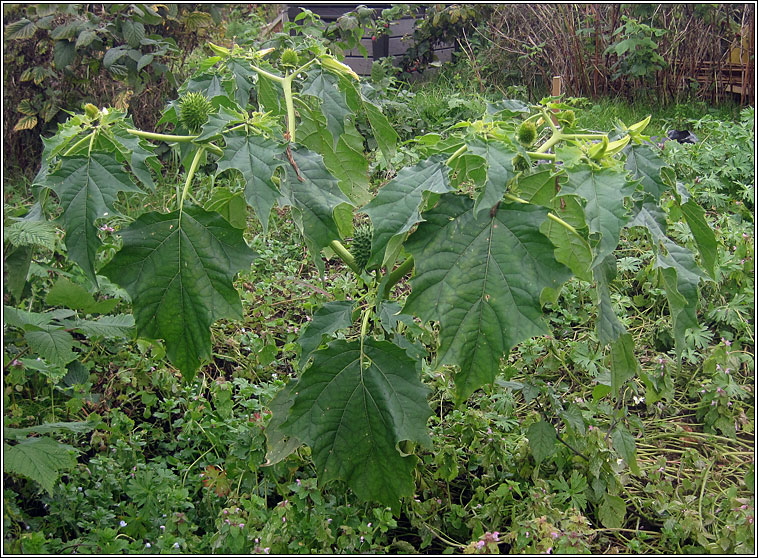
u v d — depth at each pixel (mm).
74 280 3406
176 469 2748
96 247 1819
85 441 2873
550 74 8234
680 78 7875
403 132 6445
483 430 2723
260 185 1842
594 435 2547
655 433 3078
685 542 2475
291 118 2189
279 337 3648
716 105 7820
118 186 1847
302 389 2105
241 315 1895
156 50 6113
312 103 2504
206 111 2209
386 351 2121
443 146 1967
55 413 2900
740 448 2979
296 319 3826
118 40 6027
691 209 2139
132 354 3164
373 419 2098
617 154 2053
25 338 2420
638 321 3822
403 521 2523
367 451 2111
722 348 3236
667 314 3828
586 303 3859
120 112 1981
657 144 5363
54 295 2469
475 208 1672
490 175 1688
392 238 1787
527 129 1936
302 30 6918
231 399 3113
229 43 7305
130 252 1846
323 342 2496
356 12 7336
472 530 2426
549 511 2316
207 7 6711
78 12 6164
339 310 2248
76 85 6211
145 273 1854
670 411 3221
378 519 2367
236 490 2459
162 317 1870
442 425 2877
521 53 8125
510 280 1739
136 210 4801
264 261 4297
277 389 2928
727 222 4383
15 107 6133
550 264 1727
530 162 1800
